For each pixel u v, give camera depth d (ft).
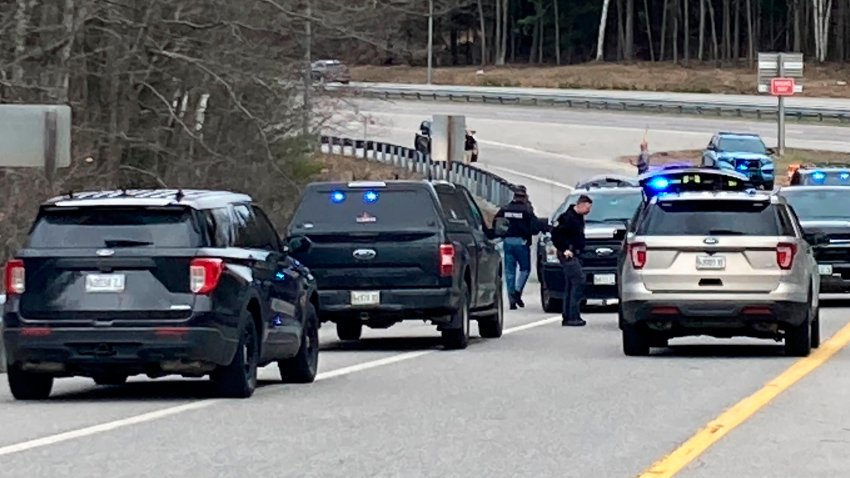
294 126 125.18
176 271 45.27
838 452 35.86
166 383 53.78
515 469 33.53
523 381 51.80
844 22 401.49
